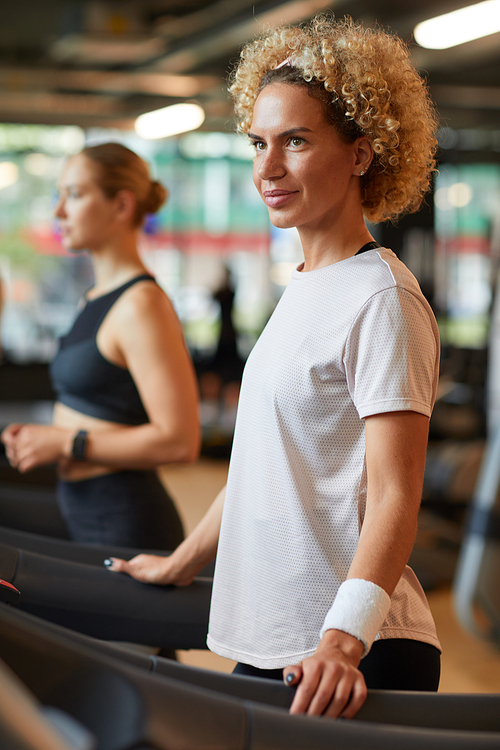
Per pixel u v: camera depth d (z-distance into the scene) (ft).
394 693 3.05
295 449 3.48
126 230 6.07
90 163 5.96
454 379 25.22
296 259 33.73
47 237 31.86
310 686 2.84
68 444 5.73
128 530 5.81
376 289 3.34
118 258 6.07
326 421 3.42
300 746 2.48
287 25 4.08
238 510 3.79
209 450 23.12
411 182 3.92
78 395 5.98
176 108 26.91
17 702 1.66
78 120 29.22
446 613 11.37
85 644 2.99
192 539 4.63
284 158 3.57
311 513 3.42
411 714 2.97
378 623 3.01
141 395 5.85
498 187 28.12
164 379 5.67
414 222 25.55
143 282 5.87
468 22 17.22
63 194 6.06
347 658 2.93
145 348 5.67
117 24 21.76
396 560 3.06
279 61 3.94
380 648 3.43
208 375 29.35
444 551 13.23
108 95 28.22
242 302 33.83
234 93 4.18
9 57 26.48
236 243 33.58
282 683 3.09
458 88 26.96
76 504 5.95
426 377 3.29
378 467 3.21
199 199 33.19
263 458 3.58
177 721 2.38
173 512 6.07
